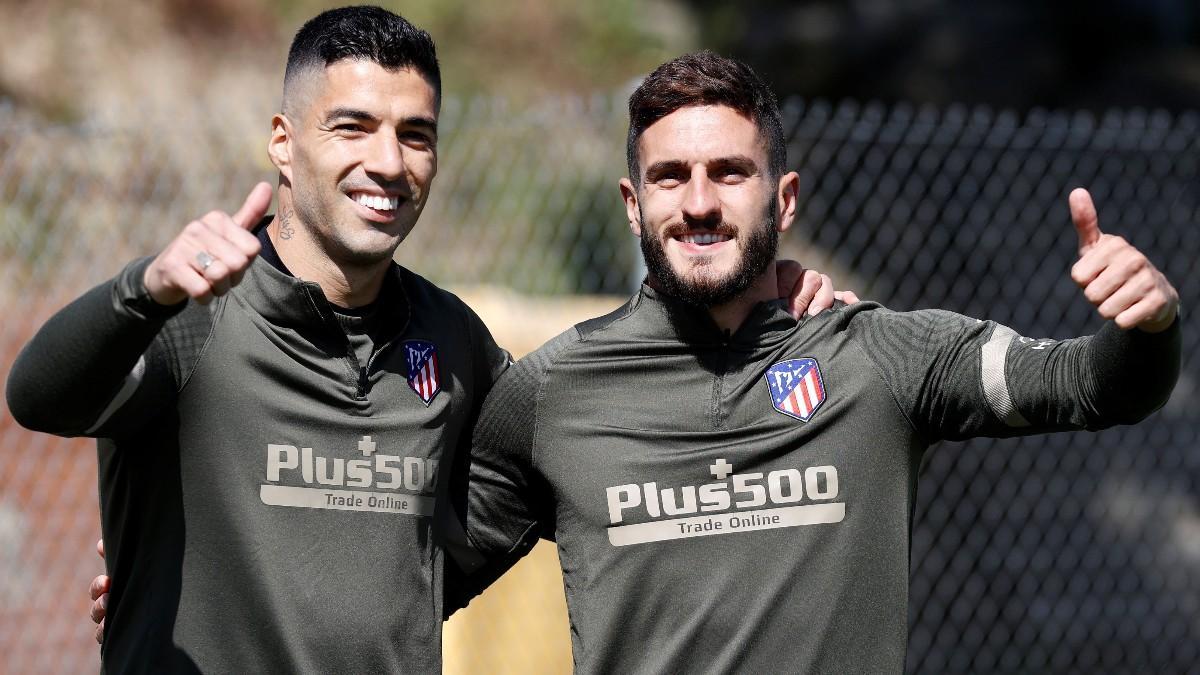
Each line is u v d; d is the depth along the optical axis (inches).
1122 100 1774.1
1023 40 1802.4
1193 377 1002.7
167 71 1366.9
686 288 378.9
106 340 324.8
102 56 1352.1
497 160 979.9
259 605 362.6
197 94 1358.3
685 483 374.0
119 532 377.7
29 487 764.0
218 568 364.2
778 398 377.4
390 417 385.1
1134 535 984.9
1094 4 1841.8
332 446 375.6
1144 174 914.1
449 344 409.4
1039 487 941.2
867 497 370.3
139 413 357.1
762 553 367.6
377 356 387.2
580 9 1594.5
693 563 369.1
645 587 370.6
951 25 1803.6
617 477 377.1
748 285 381.7
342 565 370.3
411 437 387.5
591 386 389.4
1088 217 324.5
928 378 375.2
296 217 390.9
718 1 1759.4
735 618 363.6
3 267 896.9
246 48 1434.5
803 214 909.8
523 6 1563.7
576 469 382.9
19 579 740.7
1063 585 936.9
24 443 770.2
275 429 370.0
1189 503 1003.3
